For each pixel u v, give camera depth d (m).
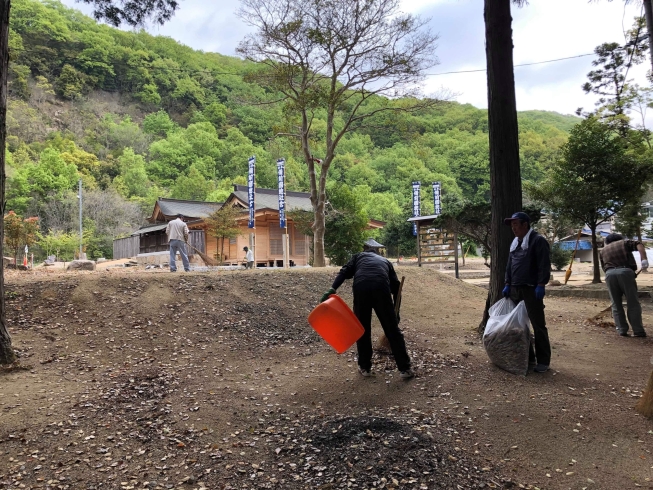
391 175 67.19
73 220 41.25
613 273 6.82
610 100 14.90
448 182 64.25
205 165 69.88
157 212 33.81
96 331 6.09
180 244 11.58
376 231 40.44
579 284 14.21
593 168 12.31
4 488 2.90
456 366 5.03
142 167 62.66
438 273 11.76
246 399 4.31
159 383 4.65
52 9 89.25
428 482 2.86
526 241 4.91
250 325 6.73
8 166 42.28
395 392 4.35
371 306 4.73
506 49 6.30
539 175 63.31
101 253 40.59
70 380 4.68
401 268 11.76
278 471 3.08
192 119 87.94
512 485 2.88
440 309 8.63
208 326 6.56
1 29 4.94
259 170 60.44
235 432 3.66
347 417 3.80
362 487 2.82
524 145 70.12
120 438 3.54
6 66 5.00
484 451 3.28
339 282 4.89
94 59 89.31
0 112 4.95
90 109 80.94
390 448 3.21
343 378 4.82
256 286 8.41
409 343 5.96
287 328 6.79
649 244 23.19
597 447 3.33
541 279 4.71
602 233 26.98
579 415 3.80
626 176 12.20
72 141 63.31
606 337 6.70
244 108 90.31
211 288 7.94
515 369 4.77
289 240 27.34
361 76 16.52
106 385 4.57
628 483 2.90
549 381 4.59
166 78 96.19
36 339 5.71
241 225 26.27
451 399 4.15
